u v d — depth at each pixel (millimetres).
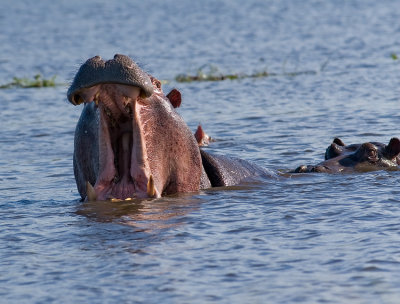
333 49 117875
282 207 34781
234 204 35562
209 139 58250
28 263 27750
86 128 36188
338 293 23719
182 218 32938
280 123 64125
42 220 34062
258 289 24281
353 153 45906
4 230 32531
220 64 106875
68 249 29172
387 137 55938
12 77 101625
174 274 25844
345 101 72688
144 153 35094
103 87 32531
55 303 23859
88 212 34375
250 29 157125
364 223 31250
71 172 49156
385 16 172500
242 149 54531
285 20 175250
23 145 59625
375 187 38781
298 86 84188
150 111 35812
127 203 35406
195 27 167000
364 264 26109
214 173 40688
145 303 23453
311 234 29969
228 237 29938
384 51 111625
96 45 138250
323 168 44188
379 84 81375
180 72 100562
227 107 74188
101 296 24188
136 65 32281
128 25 179625
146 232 30906
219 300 23516
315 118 65125
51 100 82812
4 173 49250
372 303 22844
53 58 120500
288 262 26703
